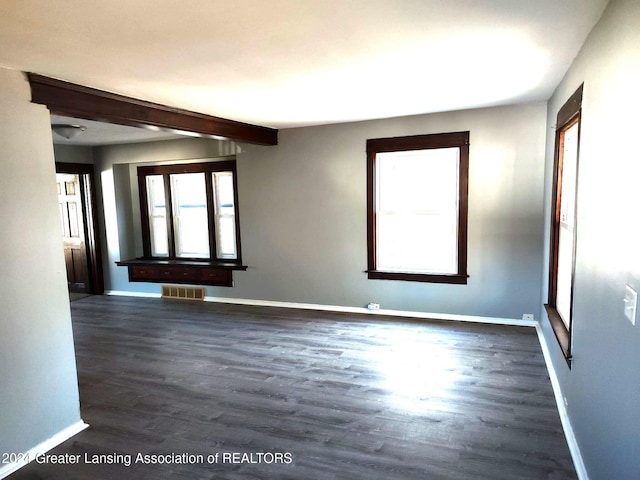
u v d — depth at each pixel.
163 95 3.40
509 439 2.61
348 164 5.17
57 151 6.22
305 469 2.38
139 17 1.90
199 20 1.96
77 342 4.59
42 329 2.63
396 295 5.12
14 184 2.47
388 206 5.12
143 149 6.31
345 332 4.62
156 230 6.86
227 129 4.64
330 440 2.65
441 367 3.65
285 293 5.73
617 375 1.71
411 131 4.79
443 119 4.65
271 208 5.65
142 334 4.81
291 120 4.82
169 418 2.97
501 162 4.50
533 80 3.29
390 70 2.90
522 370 3.55
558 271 3.63
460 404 3.03
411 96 3.76
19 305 2.50
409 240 5.07
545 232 4.21
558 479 2.25
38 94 2.67
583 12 2.01
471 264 4.74
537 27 2.18
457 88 3.51
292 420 2.89
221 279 6.11
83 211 6.73
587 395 2.19
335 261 5.39
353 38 2.27
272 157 5.56
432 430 2.72
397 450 2.53
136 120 3.52
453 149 4.74
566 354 2.62
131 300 6.42
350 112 4.45
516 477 2.27
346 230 5.28
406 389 3.28
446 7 1.91
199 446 2.63
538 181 4.39
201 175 6.39
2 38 2.08
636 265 1.51
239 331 4.80
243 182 5.77
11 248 2.46
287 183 5.52
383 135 4.93
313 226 5.45
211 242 6.39
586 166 2.35
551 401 3.05
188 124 4.11
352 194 5.20
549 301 3.71
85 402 3.22
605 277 1.92
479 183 4.60
